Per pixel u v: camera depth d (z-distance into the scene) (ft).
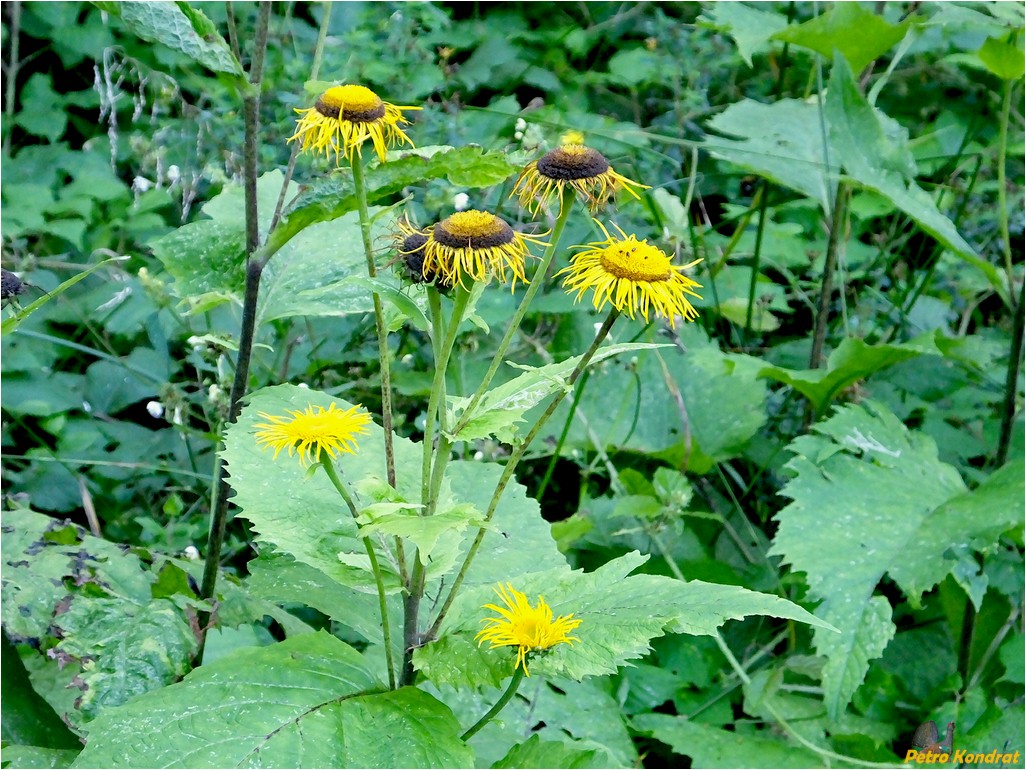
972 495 3.14
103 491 3.48
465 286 2.00
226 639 2.97
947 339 3.47
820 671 3.14
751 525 3.68
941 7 3.46
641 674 3.21
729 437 3.80
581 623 2.08
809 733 3.07
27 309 2.17
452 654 2.14
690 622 2.00
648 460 3.91
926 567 2.99
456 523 1.97
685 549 3.51
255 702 2.09
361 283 2.01
